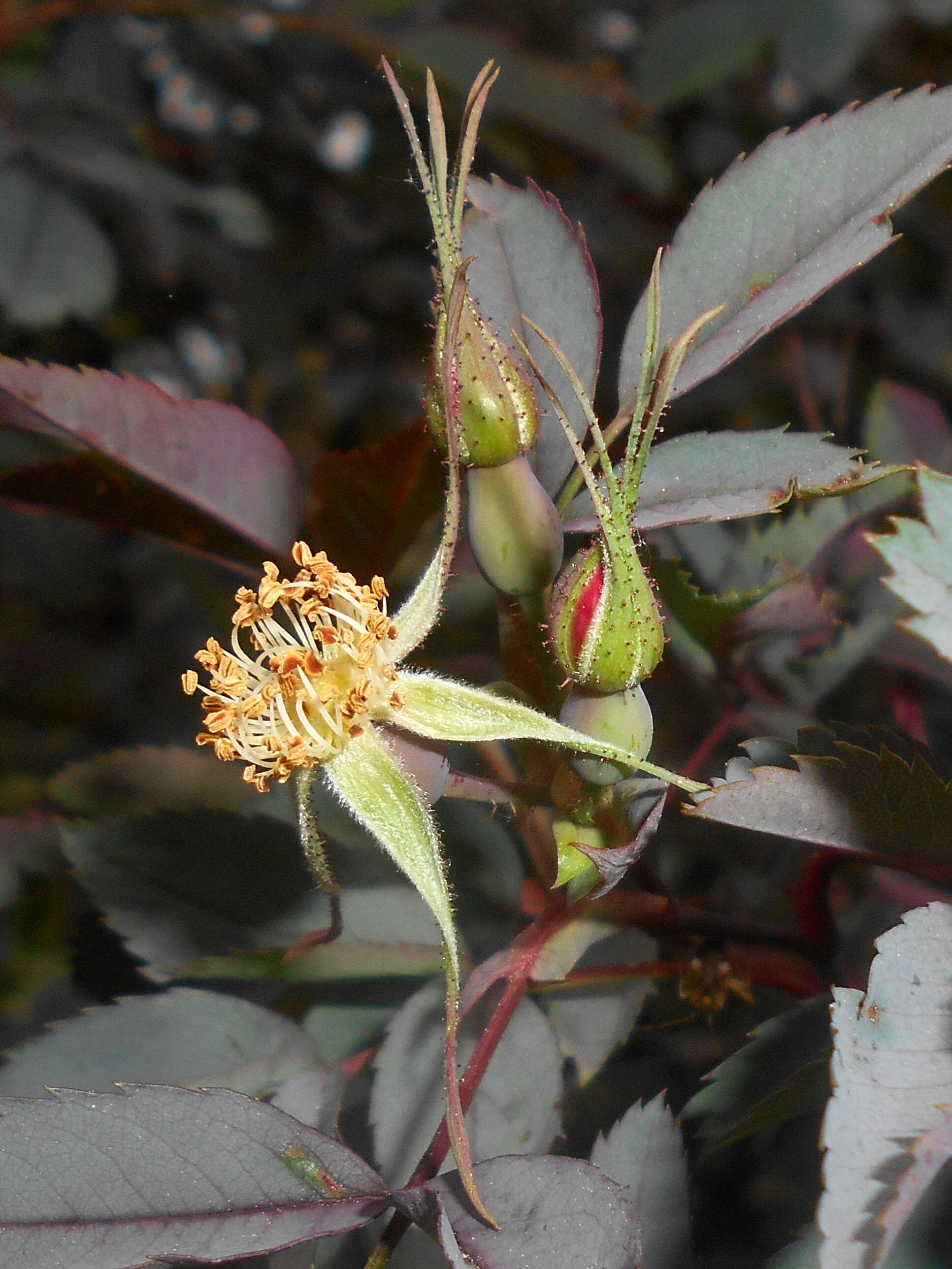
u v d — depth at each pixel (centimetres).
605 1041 13
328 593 14
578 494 14
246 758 13
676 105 24
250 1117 12
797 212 14
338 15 22
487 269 14
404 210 31
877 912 15
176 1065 13
